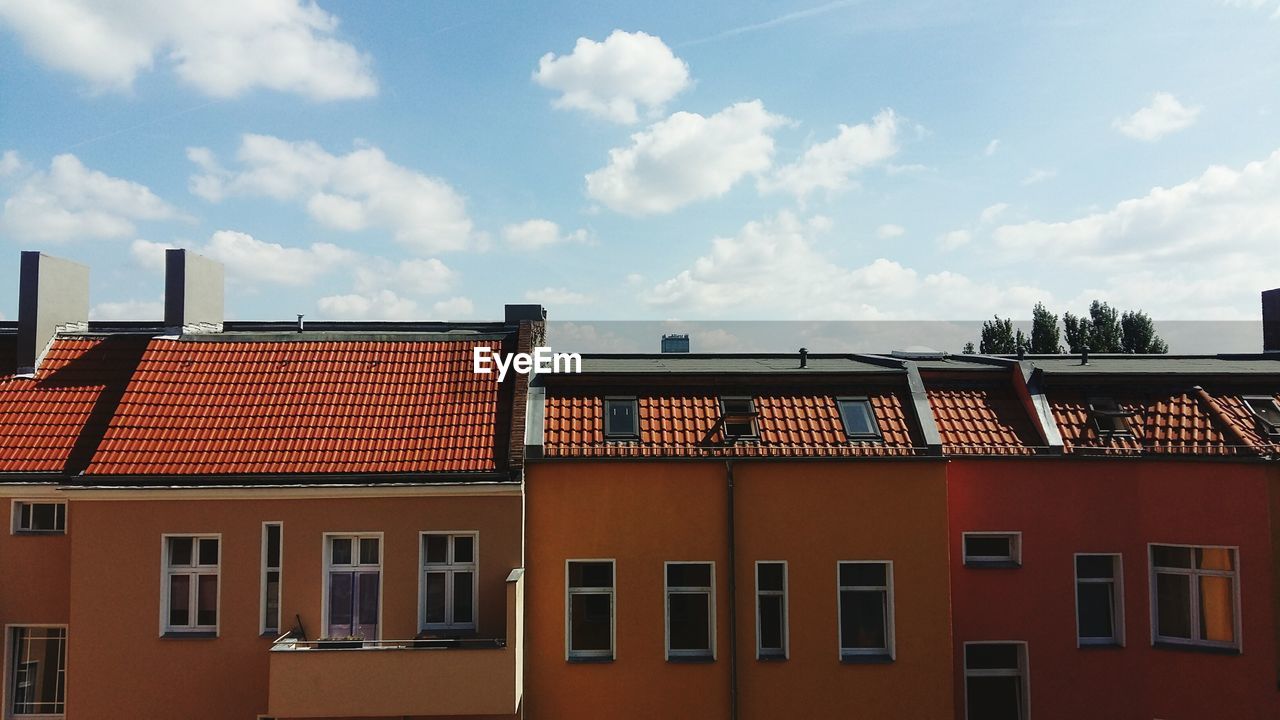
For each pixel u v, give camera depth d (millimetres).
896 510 12133
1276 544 11688
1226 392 13523
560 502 11938
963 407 13516
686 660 11852
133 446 11766
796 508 12094
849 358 16688
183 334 14031
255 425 12234
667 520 12016
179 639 11242
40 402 12914
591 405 12930
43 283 13797
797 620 11938
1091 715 12328
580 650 12039
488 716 10820
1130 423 13086
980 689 12719
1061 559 12570
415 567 11398
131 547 11352
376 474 11477
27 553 11781
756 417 12766
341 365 13461
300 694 10180
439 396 12883
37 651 11969
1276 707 11523
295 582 11328
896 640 11930
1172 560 12500
